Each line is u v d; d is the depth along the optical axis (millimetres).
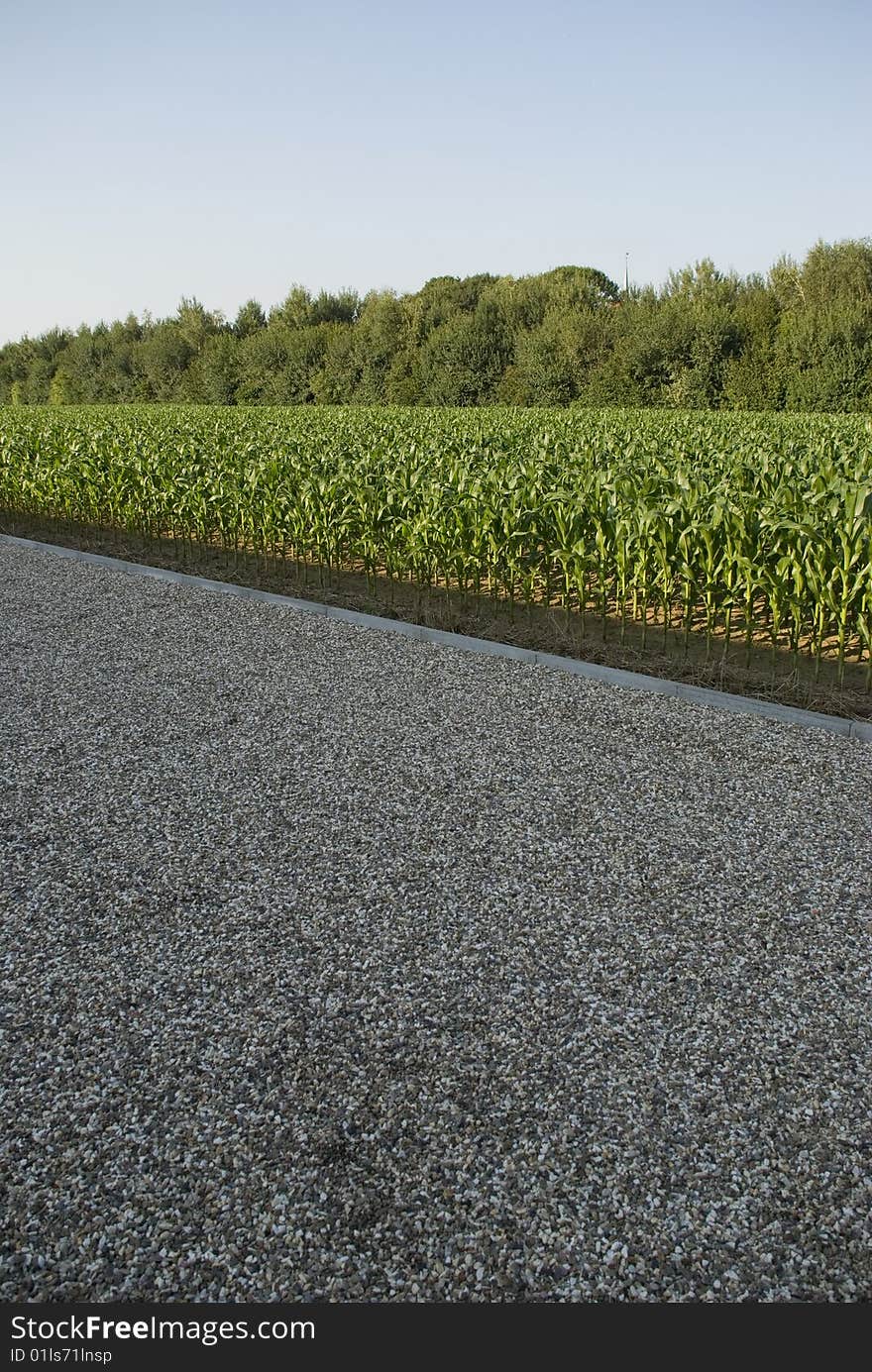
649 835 4121
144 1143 2527
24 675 6559
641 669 6676
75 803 4562
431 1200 2338
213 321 58250
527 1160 2443
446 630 7793
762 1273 2137
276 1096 2684
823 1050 2805
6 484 13758
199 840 4172
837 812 4301
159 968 3277
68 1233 2271
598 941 3365
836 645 7270
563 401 38469
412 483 9000
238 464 11234
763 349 33094
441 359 41438
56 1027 2992
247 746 5230
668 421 22141
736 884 3717
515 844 4066
